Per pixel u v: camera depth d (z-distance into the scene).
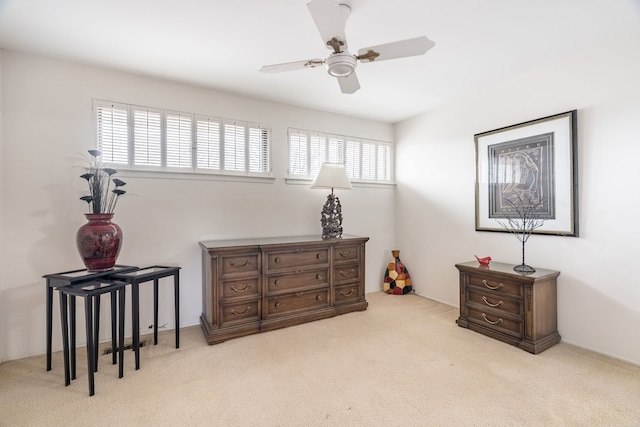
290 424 1.56
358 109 3.68
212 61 2.48
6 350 2.24
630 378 1.94
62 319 1.93
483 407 1.68
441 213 3.60
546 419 1.58
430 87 3.04
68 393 1.81
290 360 2.21
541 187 2.62
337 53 1.71
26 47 2.23
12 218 2.27
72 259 2.47
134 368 2.11
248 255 2.69
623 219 2.16
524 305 2.37
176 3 1.75
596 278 2.30
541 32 2.08
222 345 2.47
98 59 2.43
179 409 1.67
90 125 2.53
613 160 2.20
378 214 4.14
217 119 3.07
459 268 2.85
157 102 2.80
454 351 2.34
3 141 2.24
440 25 2.00
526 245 2.76
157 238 2.80
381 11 1.84
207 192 3.02
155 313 2.52
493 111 3.01
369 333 2.69
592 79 2.30
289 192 3.48
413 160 3.97
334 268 3.13
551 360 2.19
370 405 1.70
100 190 2.30
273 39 2.15
